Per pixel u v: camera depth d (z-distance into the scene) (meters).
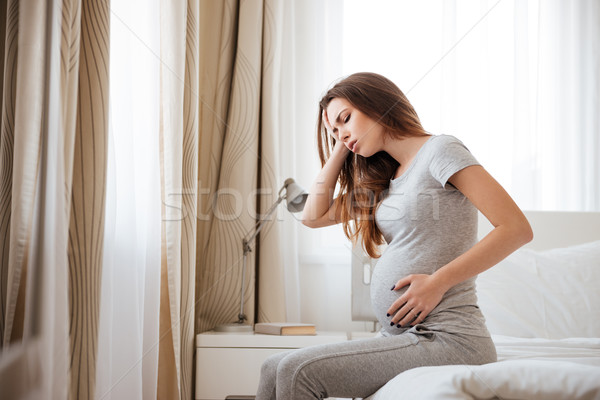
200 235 1.12
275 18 1.55
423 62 2.06
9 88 0.90
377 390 0.84
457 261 0.89
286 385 0.83
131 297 1.13
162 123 1.26
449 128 2.06
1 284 0.81
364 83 1.06
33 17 0.90
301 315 1.12
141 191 1.20
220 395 1.10
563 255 1.49
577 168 2.10
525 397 0.62
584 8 2.15
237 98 1.40
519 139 2.05
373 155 1.07
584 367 0.64
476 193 0.90
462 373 0.66
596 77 2.12
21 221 0.83
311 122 1.28
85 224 0.98
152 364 1.11
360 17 2.07
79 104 1.03
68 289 0.91
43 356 0.78
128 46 1.24
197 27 1.46
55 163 0.88
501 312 1.42
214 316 1.11
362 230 1.07
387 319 0.95
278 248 1.10
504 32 2.11
